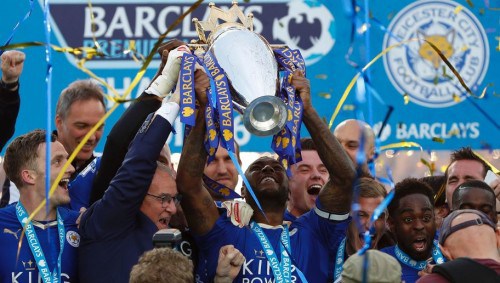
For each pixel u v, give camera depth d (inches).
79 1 768.9
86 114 682.8
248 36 582.9
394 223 645.9
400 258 647.1
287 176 639.1
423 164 781.3
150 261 520.1
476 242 537.6
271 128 557.0
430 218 642.2
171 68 600.7
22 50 770.2
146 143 597.3
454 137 768.3
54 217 614.9
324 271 631.8
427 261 645.3
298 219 650.2
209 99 577.9
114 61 766.5
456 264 523.2
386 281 510.3
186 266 521.0
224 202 637.9
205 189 626.8
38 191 607.2
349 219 636.7
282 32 765.3
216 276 599.5
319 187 721.0
